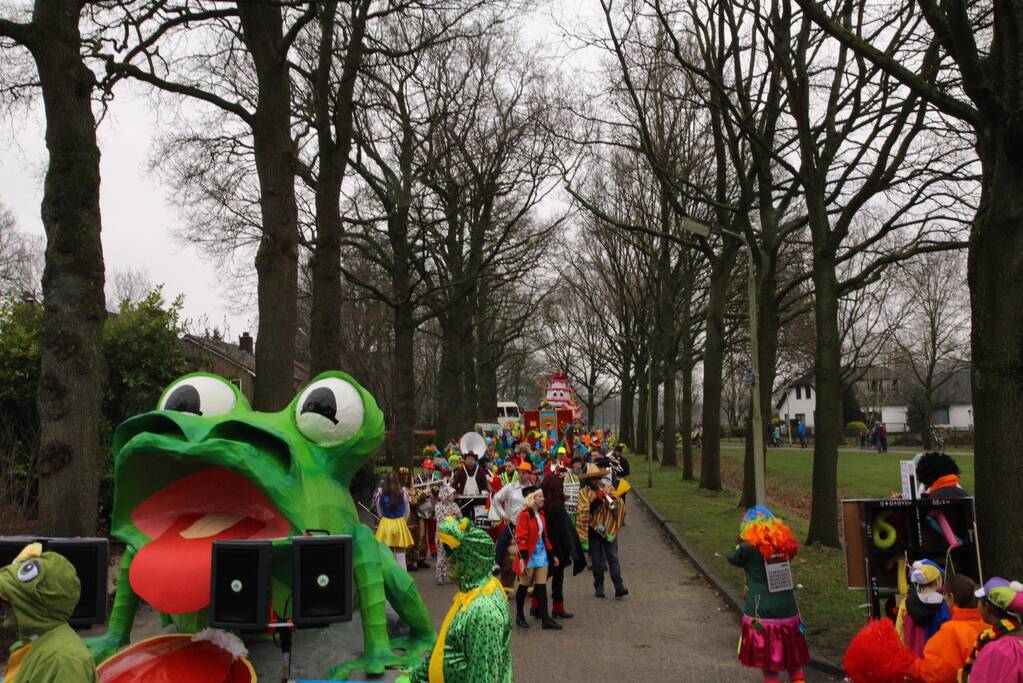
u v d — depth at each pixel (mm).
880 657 5195
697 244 18469
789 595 7086
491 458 21219
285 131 13461
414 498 14570
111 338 15078
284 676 4602
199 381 6113
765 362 18906
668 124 28391
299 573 4496
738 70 17109
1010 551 6551
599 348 63812
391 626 6598
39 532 8898
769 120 17469
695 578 13500
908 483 7633
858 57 14664
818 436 14656
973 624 5023
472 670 3957
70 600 3703
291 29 12891
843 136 15000
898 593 6895
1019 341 6637
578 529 12141
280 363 13008
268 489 5086
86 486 9062
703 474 25703
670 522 19016
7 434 13789
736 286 33156
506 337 47250
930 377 52469
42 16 9328
